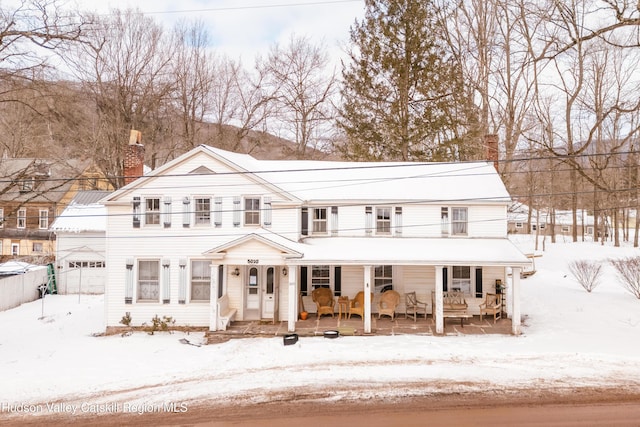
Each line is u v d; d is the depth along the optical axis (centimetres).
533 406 1123
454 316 1853
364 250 1920
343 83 3712
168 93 4403
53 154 3603
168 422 1080
